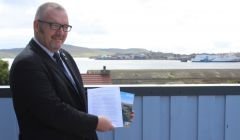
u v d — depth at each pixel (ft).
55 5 6.88
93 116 6.91
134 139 10.61
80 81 7.60
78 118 6.61
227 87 10.73
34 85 6.34
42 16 6.76
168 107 10.61
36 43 6.82
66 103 6.76
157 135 10.63
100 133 10.53
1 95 9.93
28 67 6.40
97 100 7.99
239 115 10.86
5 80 49.85
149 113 10.54
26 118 6.59
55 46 6.89
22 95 6.38
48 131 6.61
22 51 6.73
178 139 10.71
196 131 10.75
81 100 7.22
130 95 8.53
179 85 10.62
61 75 6.85
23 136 6.70
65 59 7.47
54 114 6.38
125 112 8.43
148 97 10.50
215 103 10.77
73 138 6.86
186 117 10.68
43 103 6.32
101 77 55.31
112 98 8.05
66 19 6.93
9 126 10.05
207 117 10.75
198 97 10.68
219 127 10.83
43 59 6.68
